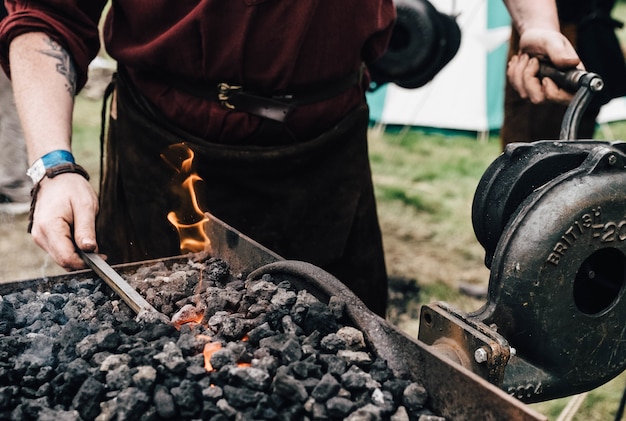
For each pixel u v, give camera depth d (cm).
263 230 166
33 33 144
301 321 105
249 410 87
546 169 115
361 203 180
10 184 336
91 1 152
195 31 146
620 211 111
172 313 121
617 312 113
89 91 541
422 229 349
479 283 290
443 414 90
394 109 546
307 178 165
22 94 139
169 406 87
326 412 88
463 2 533
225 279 137
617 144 119
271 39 147
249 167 159
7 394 91
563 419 190
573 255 108
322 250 172
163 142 159
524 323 109
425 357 93
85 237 125
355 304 104
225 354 96
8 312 114
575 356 112
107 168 176
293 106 156
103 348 99
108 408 88
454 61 542
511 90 235
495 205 117
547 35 147
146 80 159
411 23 221
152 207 167
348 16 154
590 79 136
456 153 492
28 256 294
